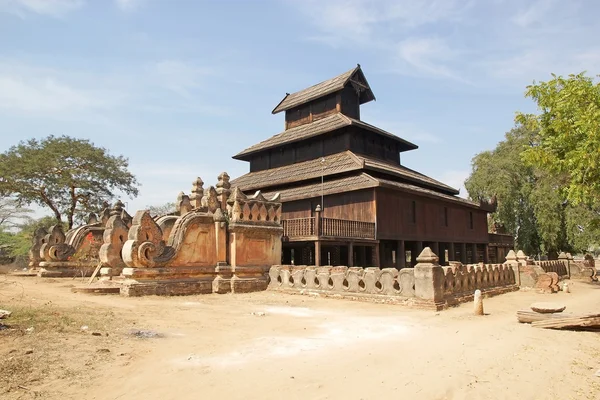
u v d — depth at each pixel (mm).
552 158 11344
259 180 37250
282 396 6172
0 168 39500
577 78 10977
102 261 18547
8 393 5754
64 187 42125
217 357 8016
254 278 20172
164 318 11633
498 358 8414
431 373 7336
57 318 9875
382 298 16234
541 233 38688
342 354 8430
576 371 7977
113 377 6668
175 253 18016
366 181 27500
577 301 19266
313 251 31328
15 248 41406
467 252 42000
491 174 42344
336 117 35938
